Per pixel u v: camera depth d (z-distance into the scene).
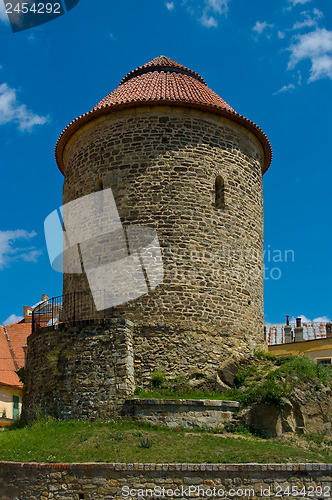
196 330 19.62
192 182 20.75
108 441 15.35
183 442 15.34
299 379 18.31
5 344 35.62
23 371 20.86
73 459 14.43
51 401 18.11
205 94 22.64
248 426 17.25
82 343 18.17
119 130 21.31
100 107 21.27
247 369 19.86
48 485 14.13
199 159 21.03
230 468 13.77
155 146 20.86
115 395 17.33
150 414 16.91
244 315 20.97
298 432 17.36
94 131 21.89
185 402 16.98
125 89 22.81
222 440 15.78
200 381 19.00
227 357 19.83
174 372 18.98
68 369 18.09
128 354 17.92
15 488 14.41
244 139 22.53
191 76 24.44
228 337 20.17
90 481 13.88
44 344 19.00
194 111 21.30
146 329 19.33
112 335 18.00
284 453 14.82
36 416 18.34
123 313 19.69
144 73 24.11
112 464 13.88
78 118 21.86
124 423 16.78
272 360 20.62
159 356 19.06
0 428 19.80
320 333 33.81
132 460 14.12
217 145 21.55
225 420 17.25
